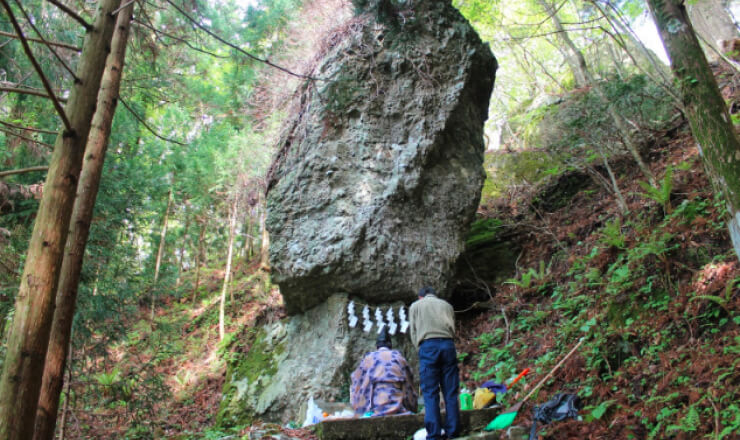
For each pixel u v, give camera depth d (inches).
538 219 386.6
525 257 360.8
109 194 297.6
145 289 342.6
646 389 179.0
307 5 373.1
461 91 313.7
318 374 277.1
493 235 382.3
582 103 371.6
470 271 358.6
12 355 106.2
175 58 321.1
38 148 285.0
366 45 312.5
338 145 309.0
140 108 343.3
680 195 266.4
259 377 301.1
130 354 385.1
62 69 232.5
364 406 200.8
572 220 354.0
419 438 174.4
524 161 461.1
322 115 305.4
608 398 185.9
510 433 175.0
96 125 161.3
